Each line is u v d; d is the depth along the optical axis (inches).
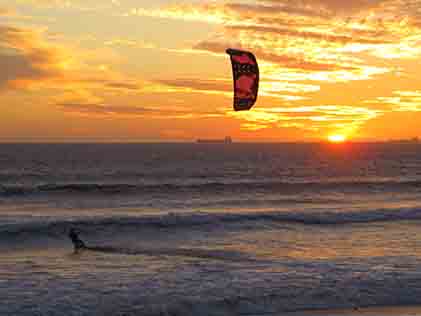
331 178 2106.3
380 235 845.8
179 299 472.7
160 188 1466.5
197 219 935.0
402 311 461.1
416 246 747.4
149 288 506.0
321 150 6648.6
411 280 533.3
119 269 590.2
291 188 1542.8
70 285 516.7
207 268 589.6
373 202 1315.2
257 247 743.7
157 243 790.5
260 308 463.8
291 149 7283.5
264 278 539.8
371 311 460.4
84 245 748.6
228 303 468.4
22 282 528.4
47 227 840.9
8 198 1294.3
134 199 1299.2
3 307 450.0
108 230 868.0
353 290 504.1
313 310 462.3
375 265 598.2
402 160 3725.4
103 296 480.7
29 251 732.0
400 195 1454.2
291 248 734.5
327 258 650.8
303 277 544.1
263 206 1221.1
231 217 952.9
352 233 865.5
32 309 446.6
